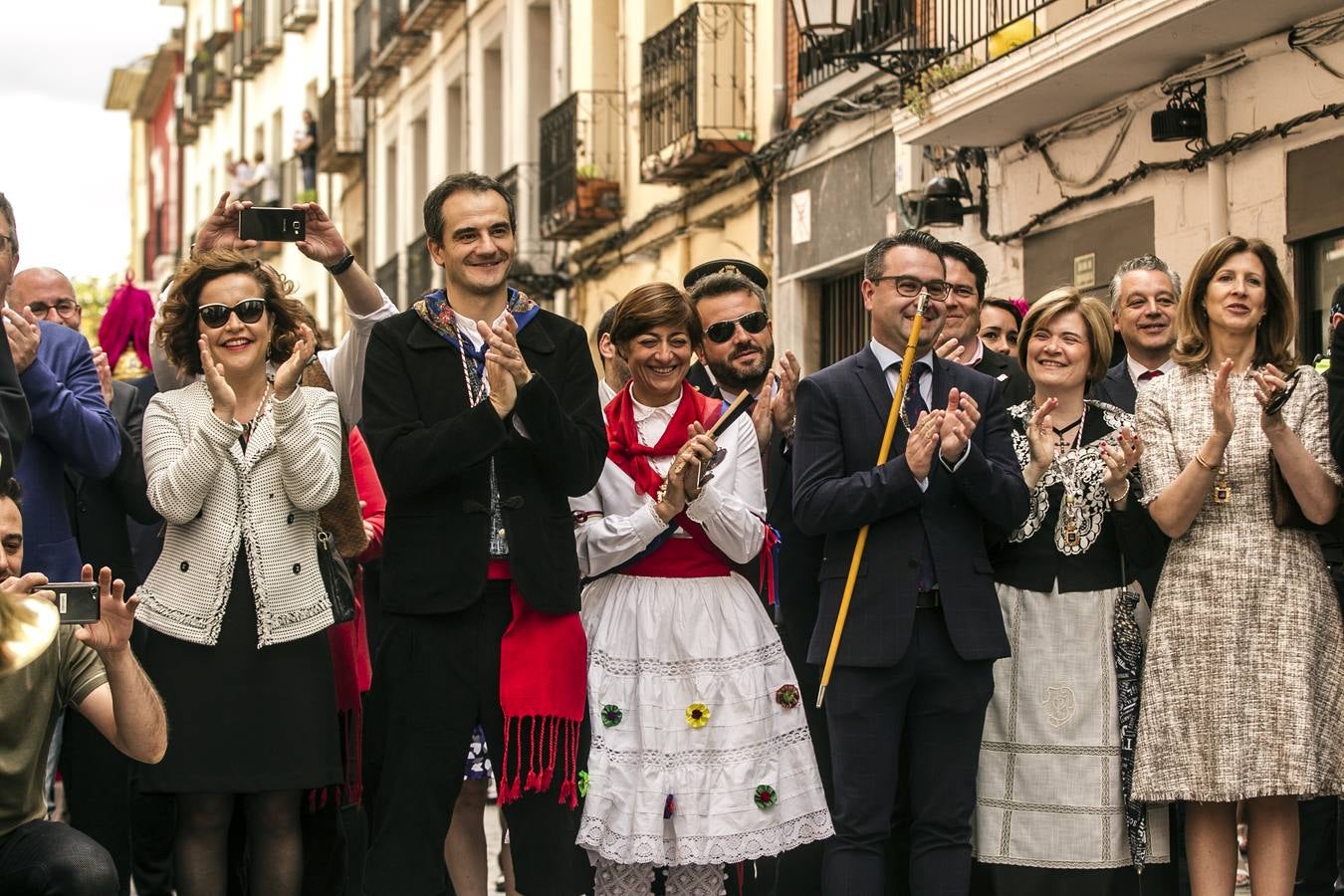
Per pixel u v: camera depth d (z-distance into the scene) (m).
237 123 38.41
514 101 21.91
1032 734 6.00
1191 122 9.99
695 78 15.52
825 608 6.02
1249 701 5.80
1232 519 5.90
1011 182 12.14
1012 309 8.30
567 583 5.39
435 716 5.30
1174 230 10.41
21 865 4.85
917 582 5.88
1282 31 9.48
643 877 5.83
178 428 5.63
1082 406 6.26
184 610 5.46
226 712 5.43
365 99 29.56
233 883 5.82
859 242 13.62
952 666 5.88
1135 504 5.95
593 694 5.66
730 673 5.72
